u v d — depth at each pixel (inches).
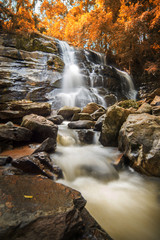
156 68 660.1
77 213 68.7
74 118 315.6
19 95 426.0
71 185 134.3
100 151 202.4
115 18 938.7
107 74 711.1
